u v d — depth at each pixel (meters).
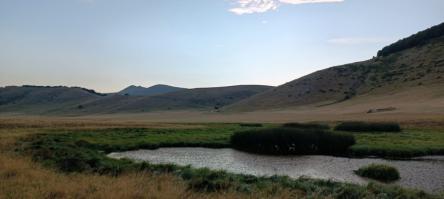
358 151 39.00
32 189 13.22
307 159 35.88
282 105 173.12
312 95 177.62
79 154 24.38
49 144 31.03
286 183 17.20
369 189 16.50
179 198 13.16
